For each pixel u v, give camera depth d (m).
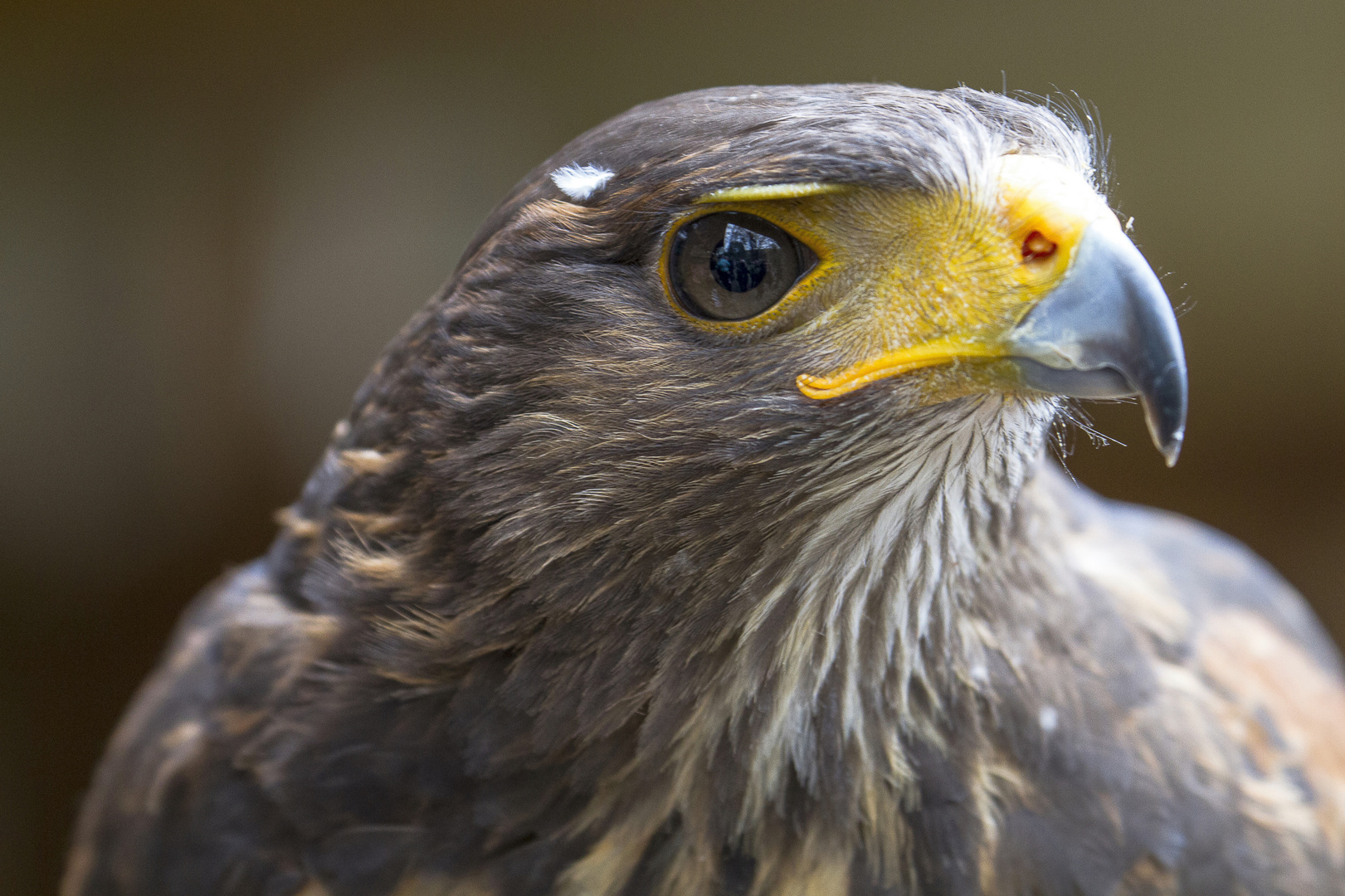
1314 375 2.02
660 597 1.14
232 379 2.02
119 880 1.18
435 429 1.15
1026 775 1.15
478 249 1.15
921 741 1.15
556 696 1.15
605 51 2.00
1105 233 1.13
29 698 2.04
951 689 1.15
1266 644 1.21
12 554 2.03
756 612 1.14
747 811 1.15
